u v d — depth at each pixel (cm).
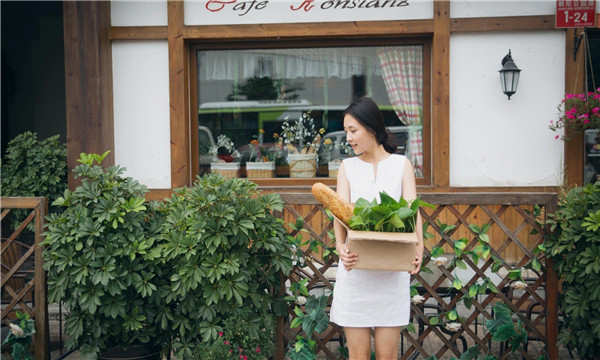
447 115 527
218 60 575
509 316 335
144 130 555
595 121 465
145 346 338
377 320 265
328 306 349
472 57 526
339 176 289
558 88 520
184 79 546
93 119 516
